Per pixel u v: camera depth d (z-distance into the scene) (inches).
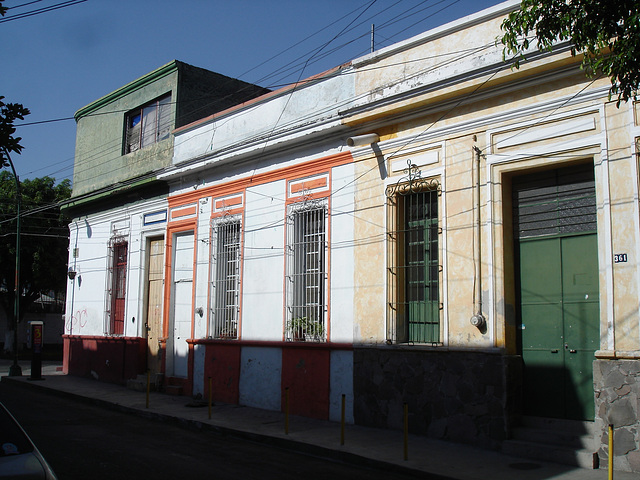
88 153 862.5
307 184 527.5
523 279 397.4
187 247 661.9
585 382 362.9
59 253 1263.5
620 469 319.9
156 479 305.7
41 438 407.2
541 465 335.6
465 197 413.1
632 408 320.5
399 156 458.6
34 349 783.1
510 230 402.3
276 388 527.8
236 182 601.3
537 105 382.3
